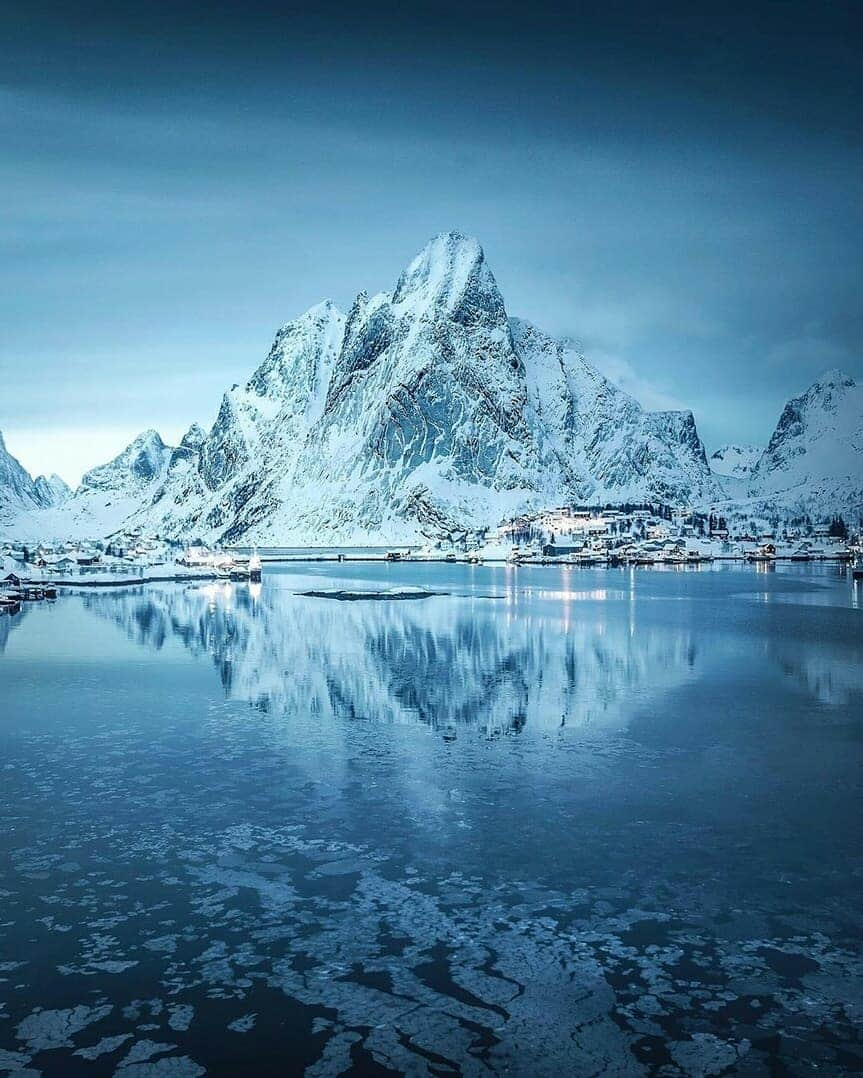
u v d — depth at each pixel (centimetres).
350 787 3291
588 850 2673
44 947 2120
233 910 2298
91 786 3312
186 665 6281
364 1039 1798
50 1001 1914
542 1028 1828
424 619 9838
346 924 2227
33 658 6675
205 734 4116
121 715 4550
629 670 6047
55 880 2475
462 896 2372
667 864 2569
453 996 1930
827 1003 1897
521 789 3259
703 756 3706
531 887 2422
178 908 2309
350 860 2608
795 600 13150
